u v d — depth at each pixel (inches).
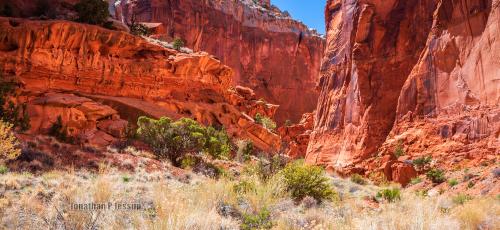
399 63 1689.2
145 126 749.3
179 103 1646.2
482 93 1279.5
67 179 338.0
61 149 559.5
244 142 1295.5
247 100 2541.8
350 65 1968.5
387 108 1664.6
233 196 263.4
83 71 1407.5
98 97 1370.6
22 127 819.4
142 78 1579.7
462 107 1327.5
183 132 732.0
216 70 1967.3
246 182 332.5
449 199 525.3
